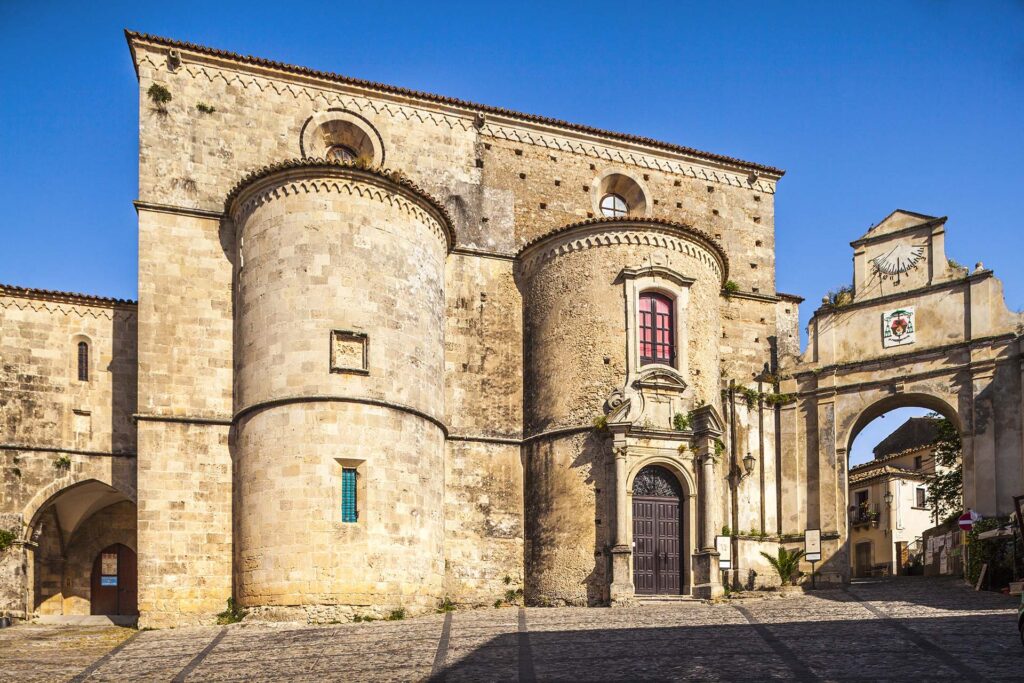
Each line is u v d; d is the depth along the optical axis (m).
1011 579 33.16
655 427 34.12
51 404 34.72
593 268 35.53
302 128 35.84
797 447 39.56
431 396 33.12
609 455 33.59
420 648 23.83
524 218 38.62
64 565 40.28
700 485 34.34
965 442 36.59
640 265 35.38
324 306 31.05
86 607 40.38
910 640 23.03
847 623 26.12
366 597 29.53
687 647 23.02
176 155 34.22
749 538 37.94
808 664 20.64
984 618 26.05
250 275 32.28
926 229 39.19
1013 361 36.16
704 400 35.72
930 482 56.59
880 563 60.09
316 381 30.50
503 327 37.25
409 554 30.75
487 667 21.30
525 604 34.81
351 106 36.78
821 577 37.91
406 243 32.91
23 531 33.84
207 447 32.28
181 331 33.03
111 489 37.47
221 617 31.05
